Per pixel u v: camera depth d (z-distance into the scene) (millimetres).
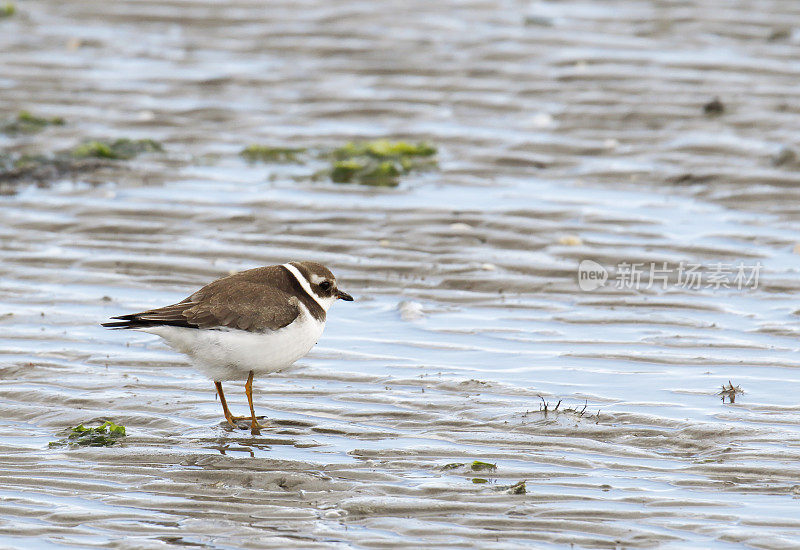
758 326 12914
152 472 9359
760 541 8008
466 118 21141
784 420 10352
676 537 8109
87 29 26469
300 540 8102
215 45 25250
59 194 17625
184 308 10445
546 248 15516
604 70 22781
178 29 26562
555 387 11266
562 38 24688
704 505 8609
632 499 8734
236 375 10625
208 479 9219
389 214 16797
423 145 19625
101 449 9797
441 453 9750
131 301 13695
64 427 10422
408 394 11141
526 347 12430
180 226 16391
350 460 9617
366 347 12453
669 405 10727
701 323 13047
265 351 10430
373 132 20672
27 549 7949
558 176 18609
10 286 14117
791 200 17312
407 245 15617
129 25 26859
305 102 22156
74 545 8023
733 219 16578
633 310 13523
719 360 11938
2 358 11961
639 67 22906
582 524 8312
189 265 14883
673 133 20016
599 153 19438
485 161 19234
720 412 10539
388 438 10133
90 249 15430
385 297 14062
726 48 23891
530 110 21328
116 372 11727
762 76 22219
